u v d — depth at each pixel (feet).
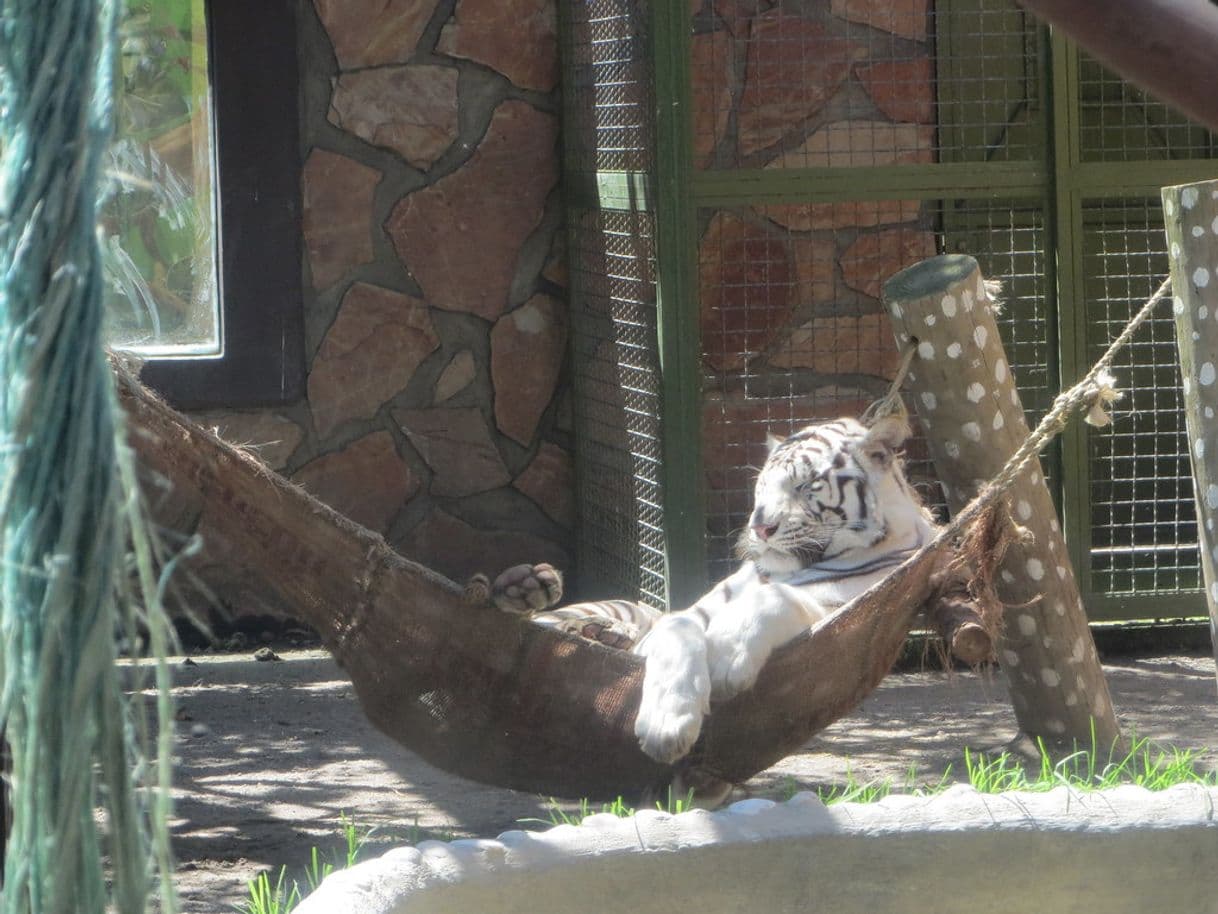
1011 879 16.87
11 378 5.05
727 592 29.19
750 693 24.16
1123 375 43.39
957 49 41.47
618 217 39.45
